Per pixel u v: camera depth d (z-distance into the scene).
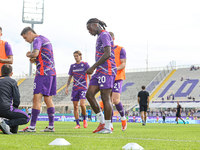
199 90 41.19
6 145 2.88
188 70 49.53
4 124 4.34
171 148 2.89
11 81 4.65
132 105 39.41
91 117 28.95
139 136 4.65
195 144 3.37
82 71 9.26
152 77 49.94
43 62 5.48
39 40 5.43
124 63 7.04
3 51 5.99
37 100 5.41
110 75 4.90
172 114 35.19
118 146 2.94
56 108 45.88
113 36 7.28
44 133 4.94
